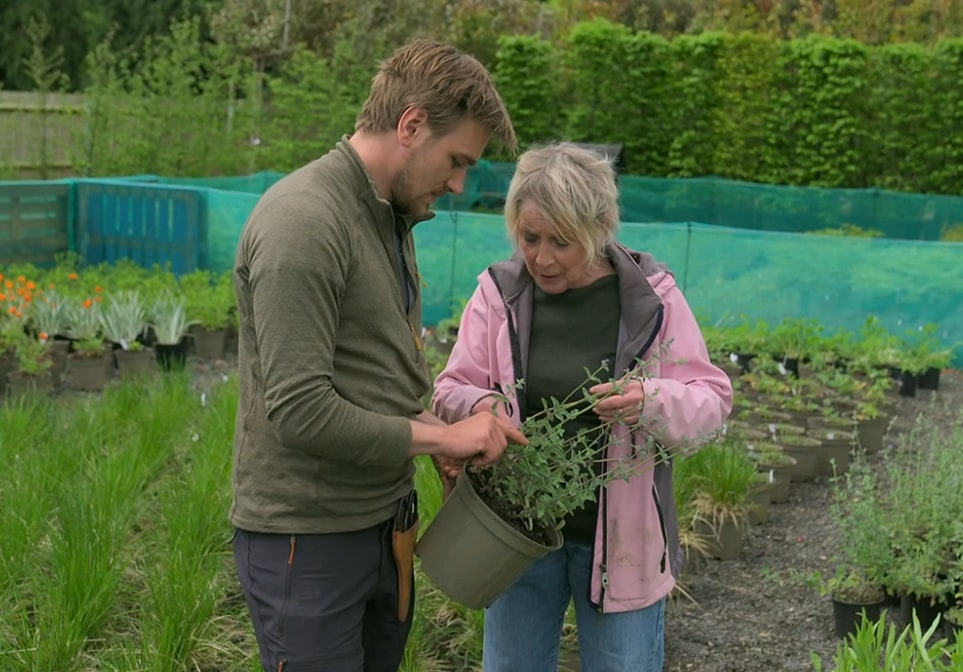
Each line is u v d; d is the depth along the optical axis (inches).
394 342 87.1
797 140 669.9
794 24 800.9
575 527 102.6
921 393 320.5
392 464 84.7
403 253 90.9
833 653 157.2
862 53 652.1
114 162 579.8
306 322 78.8
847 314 353.4
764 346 326.6
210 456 193.3
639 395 95.0
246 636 145.8
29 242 407.2
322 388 79.3
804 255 353.1
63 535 151.9
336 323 81.7
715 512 191.5
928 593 158.7
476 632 147.3
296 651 87.7
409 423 84.8
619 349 100.0
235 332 348.2
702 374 101.6
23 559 152.3
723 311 361.4
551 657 109.5
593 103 692.7
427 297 374.0
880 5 759.7
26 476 177.3
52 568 150.3
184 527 161.5
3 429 206.1
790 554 196.5
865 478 182.5
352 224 83.0
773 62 666.2
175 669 132.7
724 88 675.4
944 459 181.2
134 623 145.4
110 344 316.8
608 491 99.5
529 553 93.4
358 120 86.7
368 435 81.7
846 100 653.3
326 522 86.7
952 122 638.5
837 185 661.9
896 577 162.1
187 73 640.4
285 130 667.4
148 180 465.4
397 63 84.3
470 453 87.8
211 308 339.3
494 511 94.8
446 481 103.6
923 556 163.9
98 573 142.4
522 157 96.8
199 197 398.9
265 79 763.4
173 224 405.4
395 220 89.5
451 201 629.6
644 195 627.2
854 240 348.5
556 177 91.9
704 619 168.4
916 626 99.4
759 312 359.3
